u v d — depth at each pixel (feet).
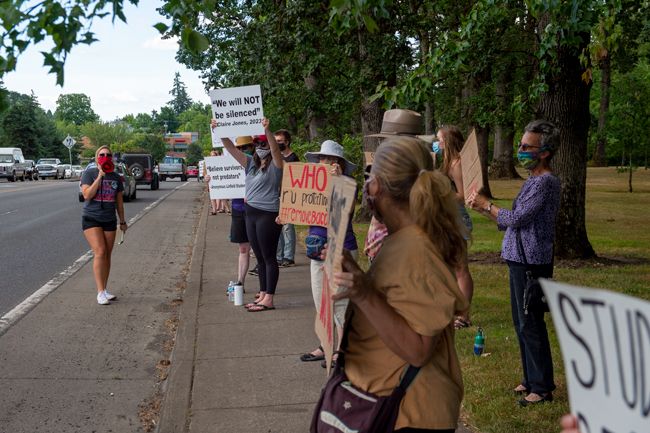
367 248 13.80
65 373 19.35
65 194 106.32
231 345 21.24
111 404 17.04
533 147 14.47
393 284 7.15
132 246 46.68
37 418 16.11
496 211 15.07
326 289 8.17
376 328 7.13
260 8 54.95
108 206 27.94
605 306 4.36
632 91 95.14
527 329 15.05
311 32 48.49
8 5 12.34
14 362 20.29
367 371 7.66
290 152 25.75
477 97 61.36
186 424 15.19
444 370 7.63
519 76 67.67
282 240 35.73
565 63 34.27
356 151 52.21
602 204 77.92
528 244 14.62
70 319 25.58
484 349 19.61
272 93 52.44
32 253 42.65
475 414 14.90
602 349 4.38
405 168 7.58
